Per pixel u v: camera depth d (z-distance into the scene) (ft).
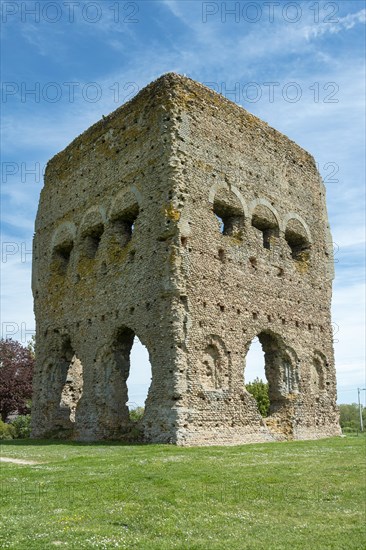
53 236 104.42
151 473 46.09
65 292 96.68
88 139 100.12
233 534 32.60
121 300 82.12
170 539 31.14
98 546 29.07
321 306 101.40
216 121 87.40
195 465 50.29
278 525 34.96
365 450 64.54
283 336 90.07
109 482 42.57
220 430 73.15
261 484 44.19
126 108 91.15
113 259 86.22
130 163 86.89
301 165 106.22
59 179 106.93
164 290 74.08
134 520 34.06
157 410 71.20
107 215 89.61
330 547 31.22
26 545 28.89
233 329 80.12
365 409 309.42
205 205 81.05
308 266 100.99
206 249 79.10
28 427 137.28
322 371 97.96
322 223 107.76
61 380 98.32
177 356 71.10
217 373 76.18
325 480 46.39
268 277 89.86
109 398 82.23
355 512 38.32
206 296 77.15
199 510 36.96
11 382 154.61
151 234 78.74
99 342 85.35
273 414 88.74
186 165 79.71
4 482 42.83
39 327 102.89
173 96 81.87
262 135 97.25
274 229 94.94
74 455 59.77
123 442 73.82
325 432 94.27
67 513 34.76
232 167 88.07
